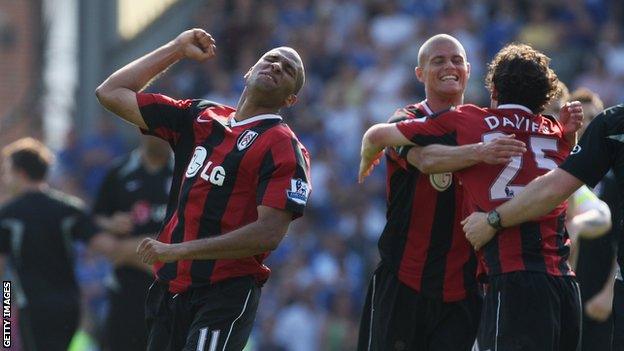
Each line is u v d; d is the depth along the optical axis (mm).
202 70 57594
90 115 60500
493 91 21375
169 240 21469
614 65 54406
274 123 21344
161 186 31562
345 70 55375
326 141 53594
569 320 20500
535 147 20750
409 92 54406
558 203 19953
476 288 22281
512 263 20156
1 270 30828
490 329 20188
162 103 21797
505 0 57062
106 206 31859
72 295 30922
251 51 57594
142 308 30984
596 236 24266
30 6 60781
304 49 57156
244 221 21047
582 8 56562
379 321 22703
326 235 49062
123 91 21719
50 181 56219
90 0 60844
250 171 21000
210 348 20797
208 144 21453
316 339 46906
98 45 60844
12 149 31031
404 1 57688
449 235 22141
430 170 20844
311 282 47719
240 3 59250
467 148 20406
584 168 19891
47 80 61031
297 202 20734
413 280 22344
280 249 49812
